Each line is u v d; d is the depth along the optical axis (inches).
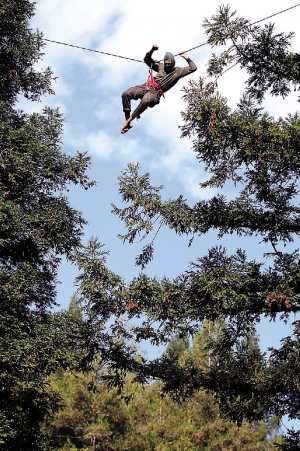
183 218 542.6
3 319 559.8
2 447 571.8
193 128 538.9
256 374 517.7
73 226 628.1
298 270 507.5
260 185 547.5
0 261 632.4
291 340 520.1
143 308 527.5
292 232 548.7
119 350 558.6
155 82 534.0
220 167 541.6
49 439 614.5
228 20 556.1
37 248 617.9
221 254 523.2
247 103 570.3
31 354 540.1
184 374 547.8
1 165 607.5
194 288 516.1
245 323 526.3
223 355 539.8
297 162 538.6
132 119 530.9
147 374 553.9
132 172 558.9
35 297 601.3
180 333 538.0
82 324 561.9
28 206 630.5
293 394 508.1
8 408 573.0
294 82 581.0
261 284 514.6
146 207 543.8
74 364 564.7
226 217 540.7
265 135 530.9
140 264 570.3
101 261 534.0
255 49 566.6
